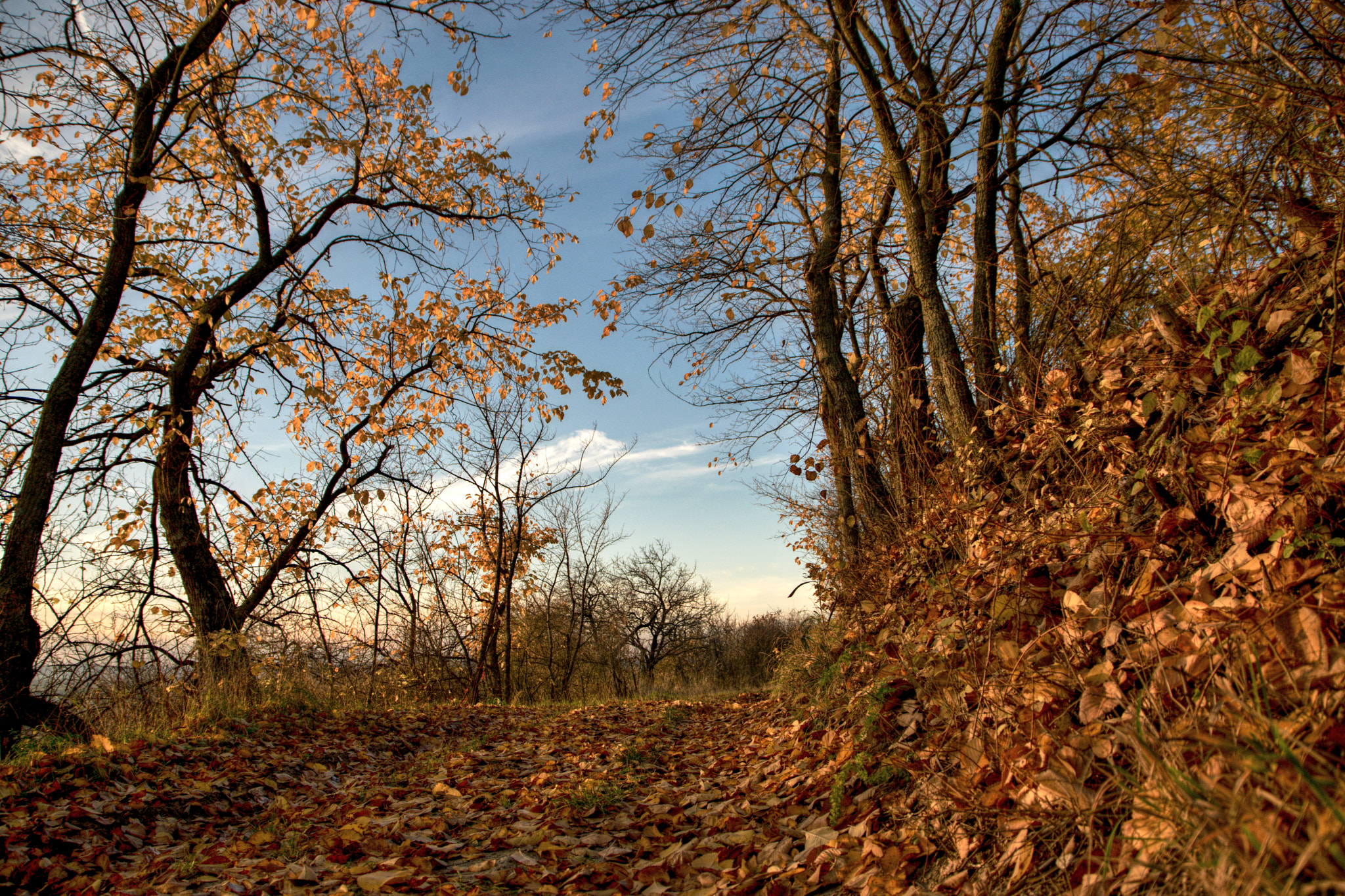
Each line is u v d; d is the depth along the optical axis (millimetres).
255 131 9938
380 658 12977
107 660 7762
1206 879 1259
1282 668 1604
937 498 5465
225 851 3744
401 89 10375
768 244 9297
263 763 5805
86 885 3307
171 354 10141
